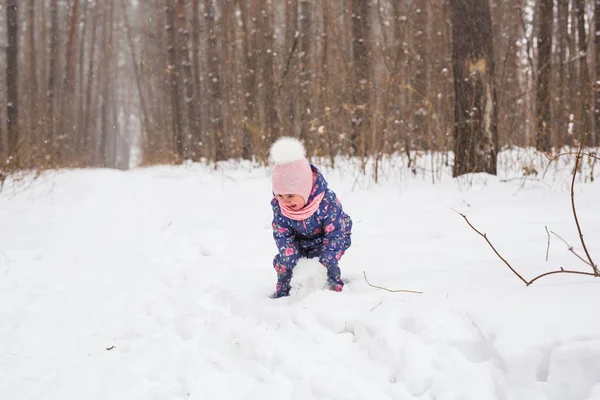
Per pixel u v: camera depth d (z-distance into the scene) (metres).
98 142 33.72
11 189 8.84
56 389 2.73
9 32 13.03
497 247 3.93
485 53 7.34
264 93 12.51
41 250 5.21
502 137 8.73
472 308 2.32
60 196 8.45
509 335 2.06
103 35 27.78
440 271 3.25
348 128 9.65
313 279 3.16
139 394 2.63
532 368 1.93
